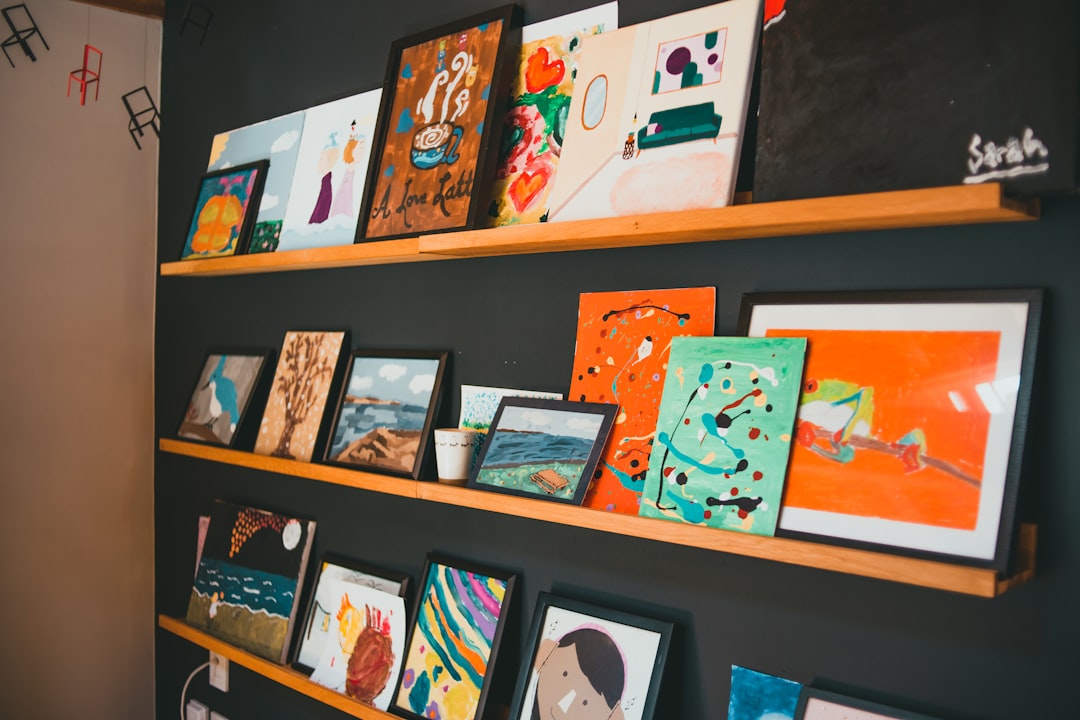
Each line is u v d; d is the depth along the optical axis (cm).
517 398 177
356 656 205
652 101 153
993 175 113
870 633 134
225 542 251
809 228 132
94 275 278
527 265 182
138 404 288
